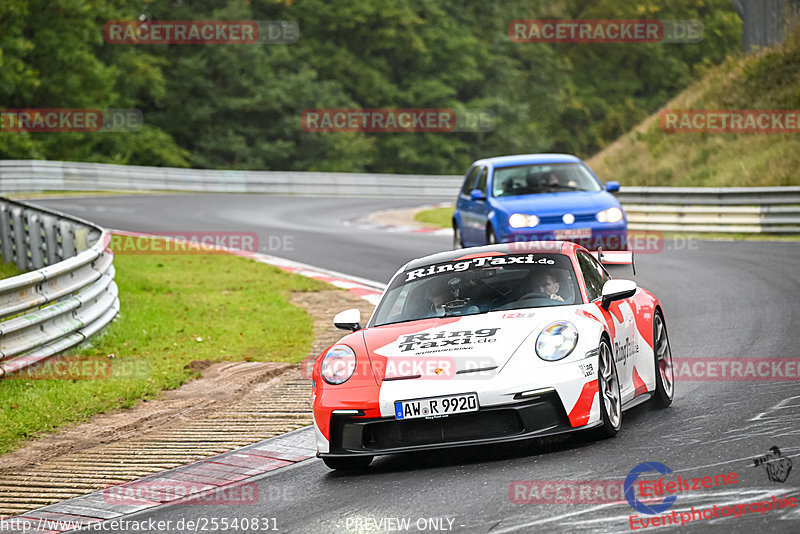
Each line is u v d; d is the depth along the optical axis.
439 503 18.94
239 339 42.75
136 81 196.25
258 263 67.50
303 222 100.44
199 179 151.38
